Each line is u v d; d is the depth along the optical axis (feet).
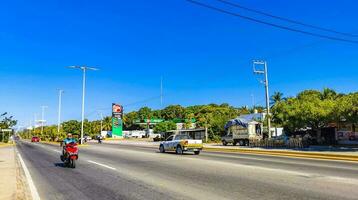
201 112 434.30
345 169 56.65
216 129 241.96
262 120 186.29
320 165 64.28
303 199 32.09
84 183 45.70
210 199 32.83
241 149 123.44
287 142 137.18
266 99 164.86
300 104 142.00
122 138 397.80
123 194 36.91
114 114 402.93
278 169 56.59
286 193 35.06
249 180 44.21
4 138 280.92
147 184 43.14
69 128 282.15
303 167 60.18
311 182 41.83
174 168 60.54
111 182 45.85
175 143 104.88
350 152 98.17
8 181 47.52
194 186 40.57
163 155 96.58
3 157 98.22
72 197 36.22
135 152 113.60
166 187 40.45
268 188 38.09
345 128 144.56
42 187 43.11
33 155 106.93
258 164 66.49
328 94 167.84
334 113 126.11
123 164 70.44
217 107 463.42
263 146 148.87
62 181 48.03
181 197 34.22
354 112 115.44
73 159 66.13
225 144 179.63
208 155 96.68
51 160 87.10
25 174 56.95
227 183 42.19
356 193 34.58
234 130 175.63
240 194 35.01
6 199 34.76
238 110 375.25
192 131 258.16
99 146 168.96
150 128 455.63
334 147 124.88
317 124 139.85
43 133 370.32
